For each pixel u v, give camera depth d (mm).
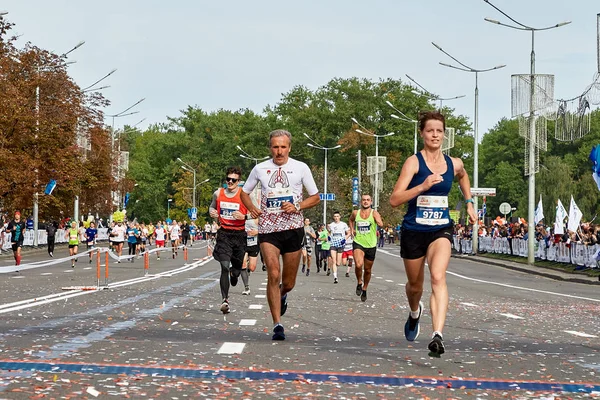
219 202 16750
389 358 9891
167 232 84500
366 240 20312
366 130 123375
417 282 10039
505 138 146250
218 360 9375
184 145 160625
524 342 12102
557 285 31406
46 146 59438
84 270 37656
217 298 20312
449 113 123375
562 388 8070
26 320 13875
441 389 7895
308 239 38031
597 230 37844
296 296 21953
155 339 11273
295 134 130750
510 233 58094
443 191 9836
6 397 6957
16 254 38062
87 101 74500
